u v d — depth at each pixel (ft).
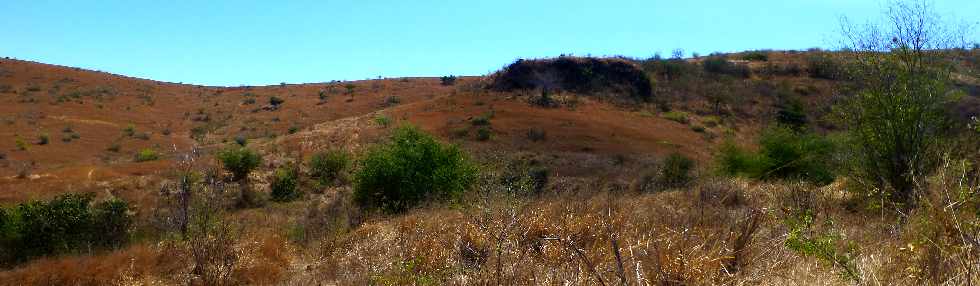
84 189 82.43
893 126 29.66
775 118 146.10
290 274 27.04
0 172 109.09
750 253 15.01
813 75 187.42
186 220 32.68
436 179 61.00
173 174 79.36
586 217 23.04
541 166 99.25
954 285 11.31
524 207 26.73
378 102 249.14
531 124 137.90
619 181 66.33
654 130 143.43
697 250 14.82
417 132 67.15
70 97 222.07
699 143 136.26
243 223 43.55
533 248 18.81
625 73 179.42
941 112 30.53
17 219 44.39
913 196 16.46
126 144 172.24
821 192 27.48
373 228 32.37
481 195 30.66
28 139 163.94
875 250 14.82
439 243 23.34
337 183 90.89
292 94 269.03
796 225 14.92
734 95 176.86
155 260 29.45
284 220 53.36
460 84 289.74
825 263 13.25
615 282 13.64
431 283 17.95
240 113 236.02
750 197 30.50
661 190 47.78
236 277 26.66
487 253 19.15
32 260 39.52
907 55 31.58
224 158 87.92
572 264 15.44
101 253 35.40
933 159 26.63
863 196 27.66
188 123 219.20
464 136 128.26
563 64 180.65
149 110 229.25
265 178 90.22
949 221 12.42
